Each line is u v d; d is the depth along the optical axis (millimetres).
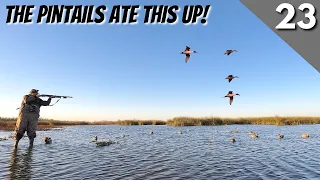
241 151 22953
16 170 14711
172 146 26844
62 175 13578
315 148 24406
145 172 14430
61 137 37844
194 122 70062
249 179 12859
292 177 13273
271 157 19594
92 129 61844
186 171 14703
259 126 63031
